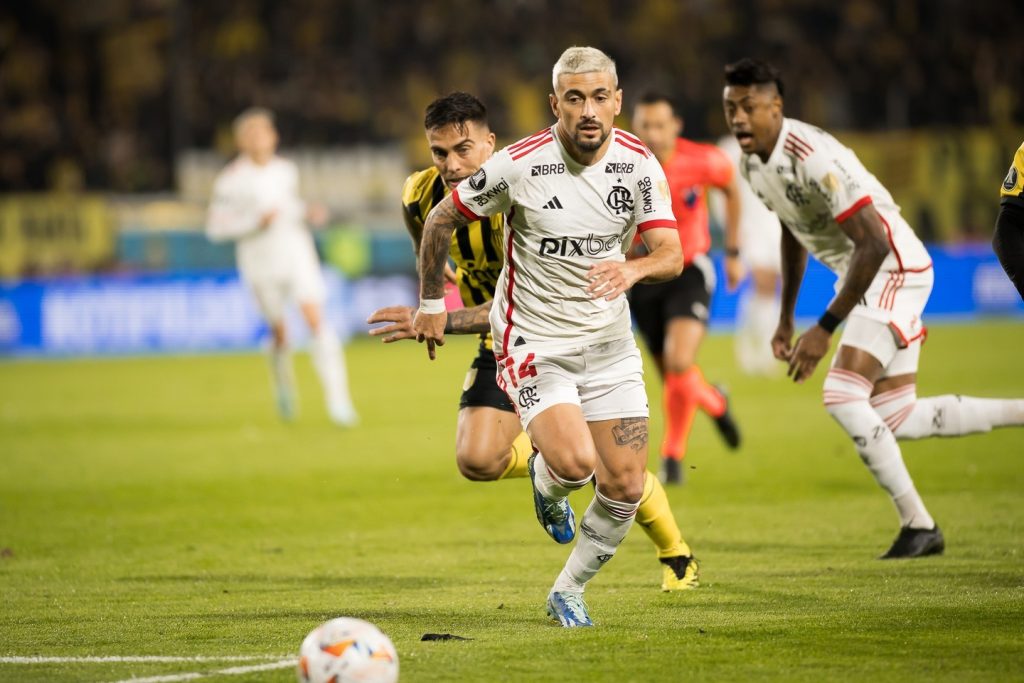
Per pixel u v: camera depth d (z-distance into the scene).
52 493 34.31
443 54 101.81
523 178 17.61
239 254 48.66
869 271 22.80
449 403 54.41
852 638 16.69
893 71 96.69
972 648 16.00
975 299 86.25
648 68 99.31
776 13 102.38
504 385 18.62
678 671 15.23
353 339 84.62
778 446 40.41
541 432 17.91
